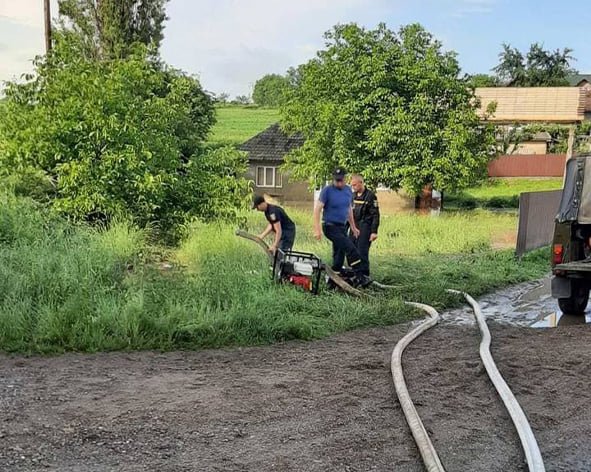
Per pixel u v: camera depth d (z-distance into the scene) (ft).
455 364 20.95
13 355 20.85
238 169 50.65
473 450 14.37
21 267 27.94
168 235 44.86
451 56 85.10
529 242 52.47
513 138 159.63
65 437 14.43
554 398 17.92
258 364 20.77
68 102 42.52
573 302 30.71
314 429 15.30
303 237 50.08
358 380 19.11
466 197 118.32
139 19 103.04
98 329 22.39
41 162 43.34
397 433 15.16
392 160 82.12
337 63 84.99
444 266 41.78
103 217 44.01
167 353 21.88
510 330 26.78
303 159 87.66
